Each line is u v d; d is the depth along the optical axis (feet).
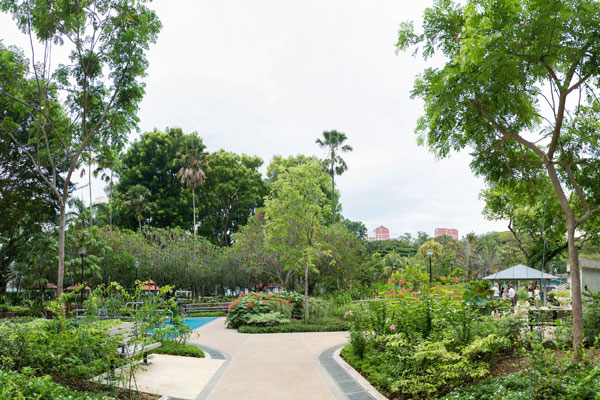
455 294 30.22
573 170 31.58
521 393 14.94
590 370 14.10
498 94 26.66
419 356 18.70
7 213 59.98
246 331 47.16
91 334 21.35
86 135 41.06
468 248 149.59
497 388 16.51
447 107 26.27
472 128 29.19
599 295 28.60
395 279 35.40
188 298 92.58
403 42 29.35
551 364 14.87
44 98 41.83
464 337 21.53
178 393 21.17
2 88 40.29
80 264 68.90
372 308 30.81
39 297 75.77
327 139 137.69
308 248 52.70
